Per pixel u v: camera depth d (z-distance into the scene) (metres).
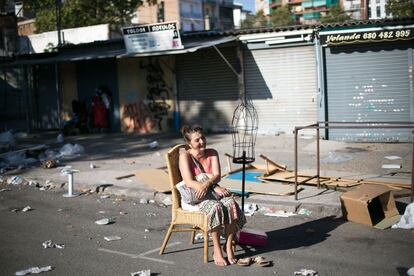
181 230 5.95
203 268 5.46
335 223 7.07
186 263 5.64
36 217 8.05
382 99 14.68
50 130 22.12
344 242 6.21
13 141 16.75
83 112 20.61
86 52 20.39
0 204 9.10
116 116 20.12
